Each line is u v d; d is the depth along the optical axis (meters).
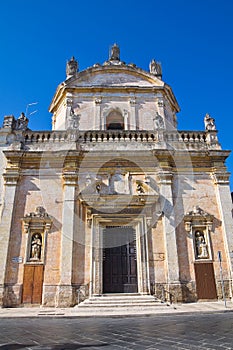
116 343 6.30
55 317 11.70
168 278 15.73
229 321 9.50
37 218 16.70
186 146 18.89
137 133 19.08
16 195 17.42
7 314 12.43
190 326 8.58
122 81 23.16
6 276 15.52
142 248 16.30
